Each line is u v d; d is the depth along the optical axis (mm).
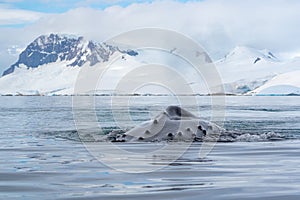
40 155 12516
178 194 7277
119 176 9023
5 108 50125
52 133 19219
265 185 8000
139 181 8469
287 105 55844
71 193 7398
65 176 9047
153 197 7066
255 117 28938
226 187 7832
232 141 15727
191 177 8906
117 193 7367
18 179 8742
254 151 13281
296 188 7676
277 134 17953
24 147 14539
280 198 6938
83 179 8703
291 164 10719
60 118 29703
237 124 22797
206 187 7844
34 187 7930
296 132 18812
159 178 8797
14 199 7020
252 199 6902
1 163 10969
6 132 19922
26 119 29016
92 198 7023
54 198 7051
